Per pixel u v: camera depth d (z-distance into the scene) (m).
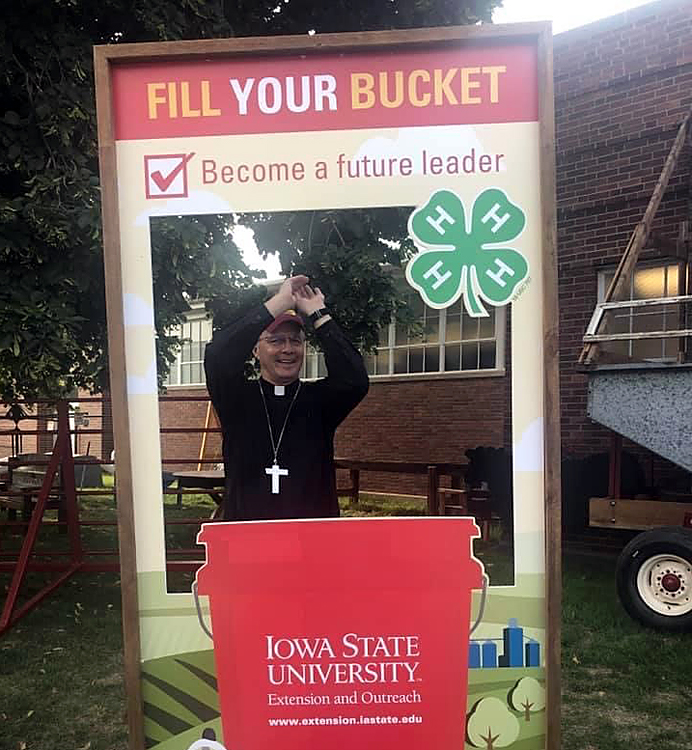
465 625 2.36
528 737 2.34
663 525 5.47
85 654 4.71
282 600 2.37
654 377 4.91
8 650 4.79
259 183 2.29
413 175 2.28
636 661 4.45
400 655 2.36
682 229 6.93
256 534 2.38
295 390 2.85
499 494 2.94
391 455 4.67
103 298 5.22
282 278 3.77
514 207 2.28
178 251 4.16
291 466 2.80
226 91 2.29
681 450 4.81
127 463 2.31
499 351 3.21
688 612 4.87
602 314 5.40
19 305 4.64
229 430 2.82
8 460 8.47
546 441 2.26
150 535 2.35
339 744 2.37
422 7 5.91
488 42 2.25
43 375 4.94
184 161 2.30
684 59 7.29
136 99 2.29
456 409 4.31
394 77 2.27
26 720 3.76
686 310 7.06
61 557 6.92
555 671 2.28
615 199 7.80
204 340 5.01
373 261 3.43
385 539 2.38
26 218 4.63
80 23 5.38
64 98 5.00
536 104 2.26
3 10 4.90
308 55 2.27
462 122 2.27
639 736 3.53
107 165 2.27
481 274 2.29
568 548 7.55
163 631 2.36
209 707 2.36
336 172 2.29
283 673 2.37
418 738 2.36
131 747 2.32
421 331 4.23
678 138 6.38
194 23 5.47
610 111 7.84
